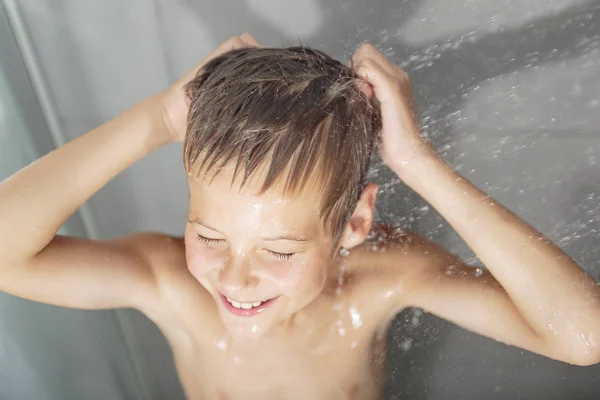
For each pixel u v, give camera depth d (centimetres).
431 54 110
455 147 111
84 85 113
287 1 110
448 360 102
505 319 84
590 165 108
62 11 108
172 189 121
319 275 79
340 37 112
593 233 107
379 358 99
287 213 73
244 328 81
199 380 99
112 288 87
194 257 77
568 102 108
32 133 108
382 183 104
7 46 106
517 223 80
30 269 80
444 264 95
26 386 102
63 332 105
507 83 108
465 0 106
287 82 76
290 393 96
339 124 76
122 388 108
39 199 79
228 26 112
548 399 101
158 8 110
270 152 71
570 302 77
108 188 118
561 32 106
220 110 74
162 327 97
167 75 114
